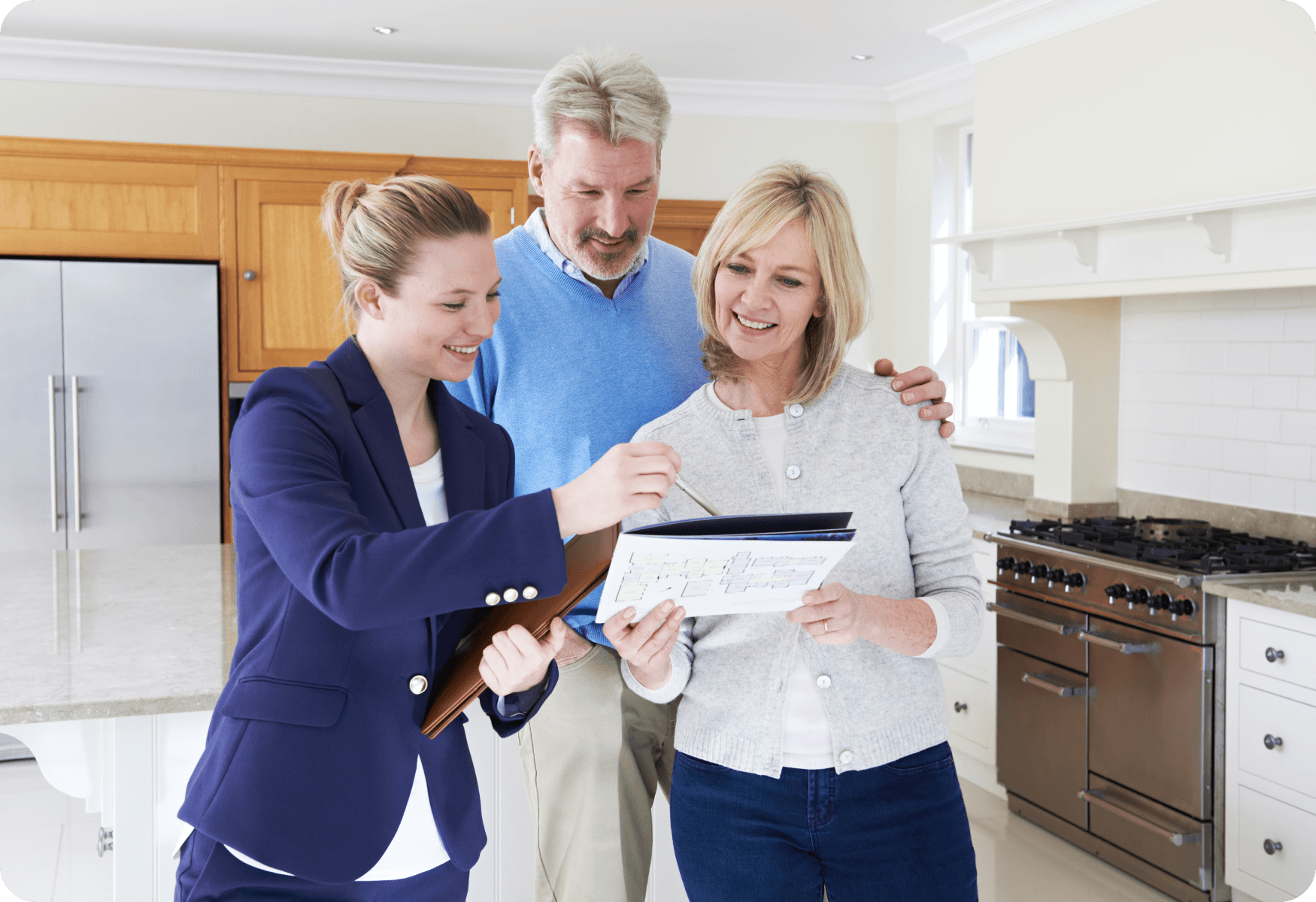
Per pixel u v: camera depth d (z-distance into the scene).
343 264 1.14
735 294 1.38
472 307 1.12
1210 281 2.90
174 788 1.73
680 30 4.22
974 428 4.91
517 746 1.95
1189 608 2.73
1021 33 3.55
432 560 0.92
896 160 5.44
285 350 4.45
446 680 1.20
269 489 0.99
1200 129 2.93
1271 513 3.25
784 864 1.37
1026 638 3.36
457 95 4.87
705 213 5.20
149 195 4.28
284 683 1.06
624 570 1.03
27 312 4.12
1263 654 2.57
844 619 1.23
